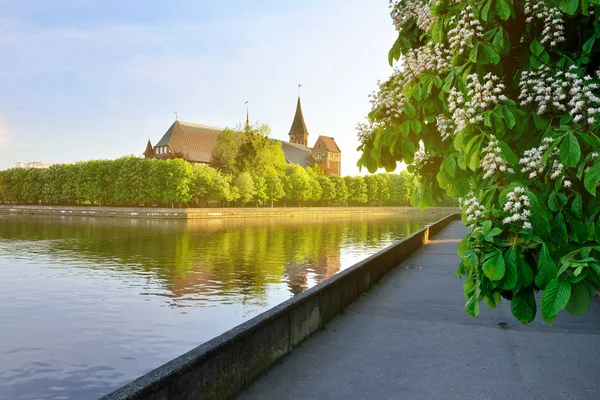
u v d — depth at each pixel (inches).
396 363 250.2
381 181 6766.7
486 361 253.0
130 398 142.3
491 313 364.8
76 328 576.1
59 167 4788.4
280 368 243.3
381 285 501.4
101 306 690.8
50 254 1290.6
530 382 222.1
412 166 218.7
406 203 7047.2
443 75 181.5
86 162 4505.4
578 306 117.9
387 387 217.0
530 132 161.8
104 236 1888.5
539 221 126.8
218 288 827.4
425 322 339.6
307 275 972.6
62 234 1974.7
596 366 243.3
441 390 213.0
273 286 848.3
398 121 198.2
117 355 483.2
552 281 117.4
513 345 282.0
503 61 183.8
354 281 424.5
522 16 182.4
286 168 5625.0
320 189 5723.4
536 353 266.1
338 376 231.3
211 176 4010.8
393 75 216.1
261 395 208.4
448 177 177.3
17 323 593.6
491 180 150.1
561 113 159.5
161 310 665.0
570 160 126.9
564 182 137.8
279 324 256.4
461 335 304.5
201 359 182.4
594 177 120.2
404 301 416.8
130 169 4018.2
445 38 189.0
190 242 1659.7
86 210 4109.3
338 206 6466.5
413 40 233.1
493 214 133.5
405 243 743.1
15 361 462.6
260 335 233.9
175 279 914.1
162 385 159.0
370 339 296.4
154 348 505.4
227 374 202.2
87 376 428.8
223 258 1230.9
